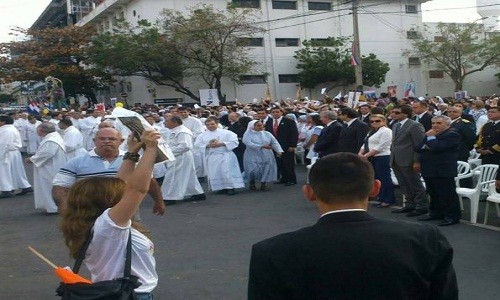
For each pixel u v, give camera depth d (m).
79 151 12.53
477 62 47.69
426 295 1.99
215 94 30.80
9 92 74.69
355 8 25.83
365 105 12.51
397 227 2.02
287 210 10.00
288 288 1.97
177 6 41.56
